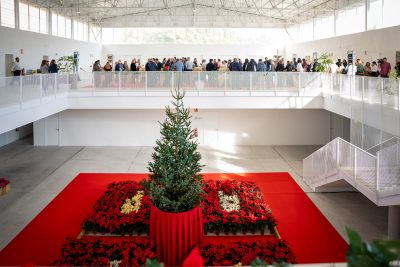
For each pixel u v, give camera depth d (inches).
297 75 676.1
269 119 822.5
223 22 1284.4
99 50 1295.5
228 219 392.2
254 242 332.5
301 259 341.7
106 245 324.2
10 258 343.3
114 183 518.0
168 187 327.0
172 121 334.6
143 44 1312.7
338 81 608.1
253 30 1359.5
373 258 93.8
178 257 318.0
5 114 425.1
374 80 473.4
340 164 445.7
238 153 758.5
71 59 890.7
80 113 807.1
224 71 671.1
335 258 343.9
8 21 745.0
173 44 1310.3
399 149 351.3
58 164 669.9
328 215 449.1
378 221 430.3
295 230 405.7
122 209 427.8
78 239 339.0
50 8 946.7
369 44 741.9
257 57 1337.4
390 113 430.6
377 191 344.5
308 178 559.5
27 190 531.8
